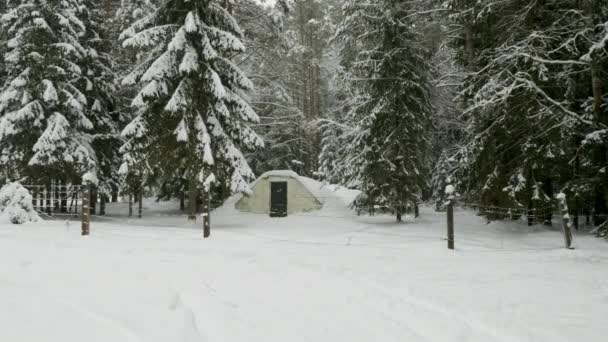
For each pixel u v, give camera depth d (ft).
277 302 17.84
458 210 70.59
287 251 30.22
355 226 52.29
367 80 56.85
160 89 49.93
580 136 43.55
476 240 40.16
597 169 40.37
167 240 34.42
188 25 48.16
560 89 45.27
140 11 70.95
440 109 65.36
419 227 50.60
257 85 92.38
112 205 98.43
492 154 45.75
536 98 42.63
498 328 15.20
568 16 44.24
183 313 15.14
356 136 58.59
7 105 55.72
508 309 17.31
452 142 71.56
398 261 27.17
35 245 29.94
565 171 44.11
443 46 62.28
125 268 22.93
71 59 61.93
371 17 55.06
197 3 52.37
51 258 25.26
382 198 55.16
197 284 20.11
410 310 17.13
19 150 56.13
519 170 43.70
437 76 64.49
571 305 17.89
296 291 19.56
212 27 51.55
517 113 43.68
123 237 35.83
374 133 57.00
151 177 56.59
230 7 63.87
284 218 62.69
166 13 54.39
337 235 42.57
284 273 23.04
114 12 90.17
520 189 42.86
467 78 50.67
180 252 28.76
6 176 56.75
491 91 41.83
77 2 65.62
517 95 42.24
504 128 44.27
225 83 56.29
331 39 62.75
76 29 62.44
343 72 64.13
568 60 41.98
